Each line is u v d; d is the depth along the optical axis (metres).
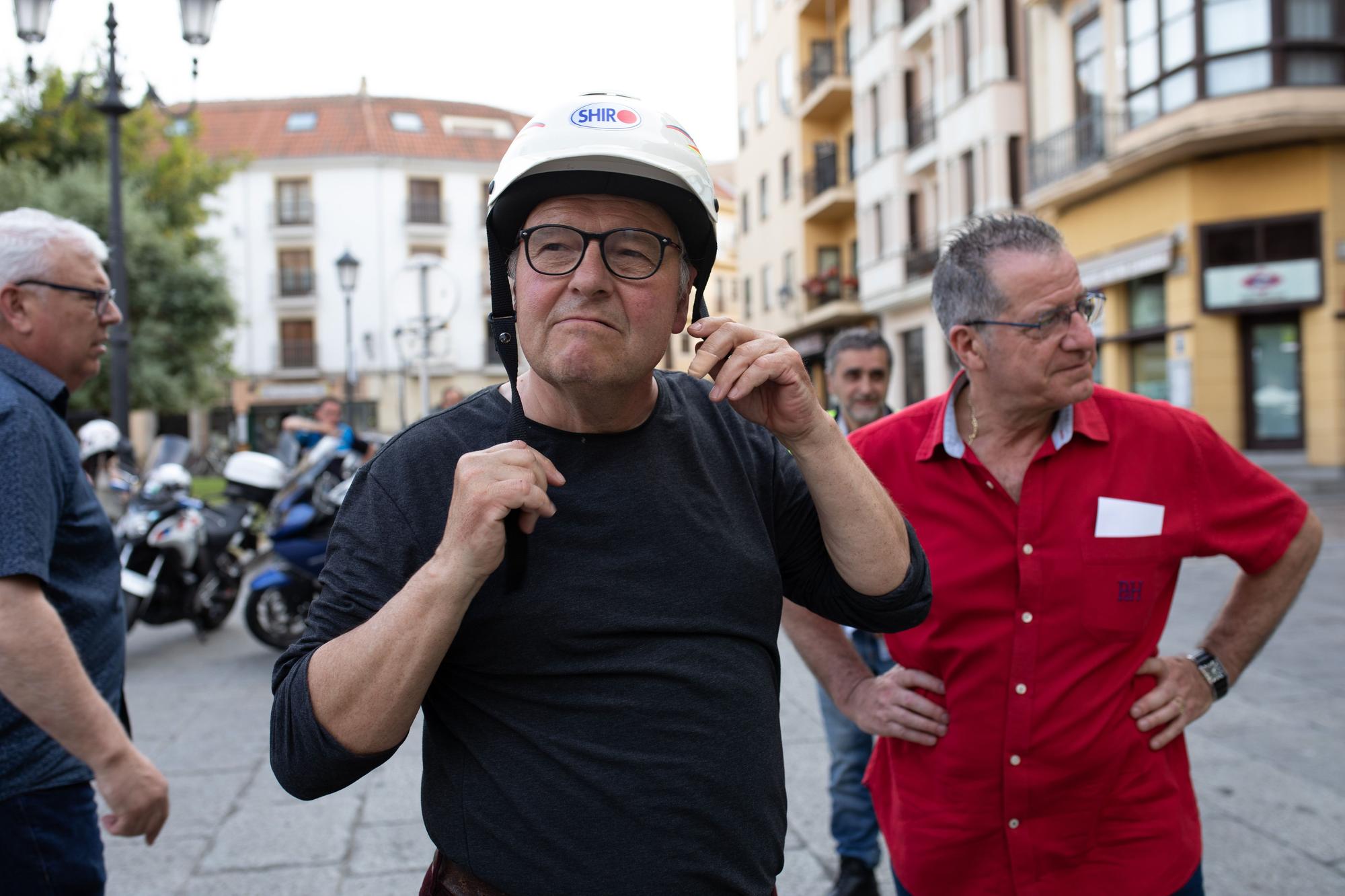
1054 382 1.87
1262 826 3.44
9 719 1.73
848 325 27.14
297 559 6.40
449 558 1.19
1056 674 1.90
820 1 27.31
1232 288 14.52
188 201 23.53
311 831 3.63
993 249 1.92
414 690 1.19
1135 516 1.91
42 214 2.02
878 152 24.03
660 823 1.28
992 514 1.94
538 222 1.28
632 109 1.30
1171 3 14.48
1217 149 14.41
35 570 1.65
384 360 40.88
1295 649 5.85
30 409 1.77
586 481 1.34
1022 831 1.89
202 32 7.79
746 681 1.37
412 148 41.28
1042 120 17.98
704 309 1.41
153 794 1.75
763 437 1.57
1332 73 13.65
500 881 1.29
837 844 3.04
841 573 1.45
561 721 1.30
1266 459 14.43
